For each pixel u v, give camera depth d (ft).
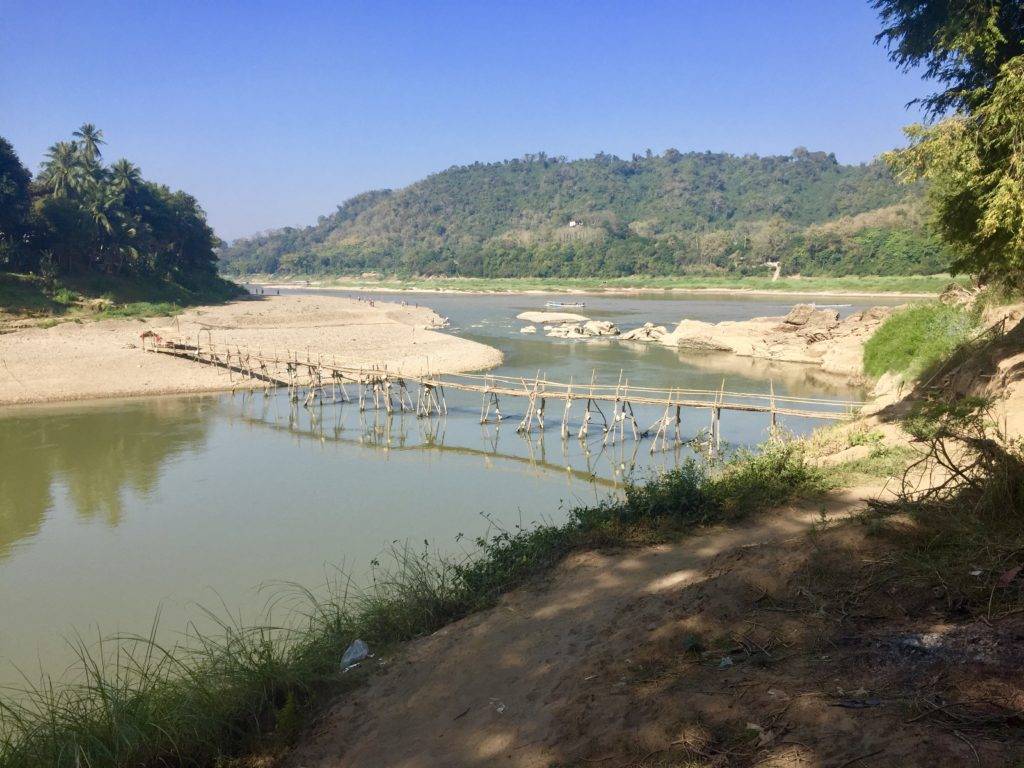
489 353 162.50
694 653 17.65
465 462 80.79
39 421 102.01
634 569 27.73
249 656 24.02
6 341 149.28
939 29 43.70
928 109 48.01
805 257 442.91
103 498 68.08
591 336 210.59
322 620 30.78
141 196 277.64
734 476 38.37
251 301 294.05
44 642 41.52
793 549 21.57
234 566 51.52
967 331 80.69
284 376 136.46
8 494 69.62
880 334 121.80
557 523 57.77
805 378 132.05
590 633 21.89
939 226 58.03
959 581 16.80
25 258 220.02
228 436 94.02
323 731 20.86
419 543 54.49
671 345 186.70
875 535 20.61
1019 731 11.41
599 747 15.06
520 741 16.87
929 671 13.73
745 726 13.71
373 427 99.40
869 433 44.68
